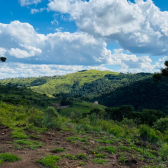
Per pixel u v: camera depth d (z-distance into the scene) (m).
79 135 8.37
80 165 4.37
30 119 9.71
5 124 8.92
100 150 6.02
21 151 4.87
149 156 6.05
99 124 12.02
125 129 11.89
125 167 4.69
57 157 4.55
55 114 12.04
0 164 3.75
